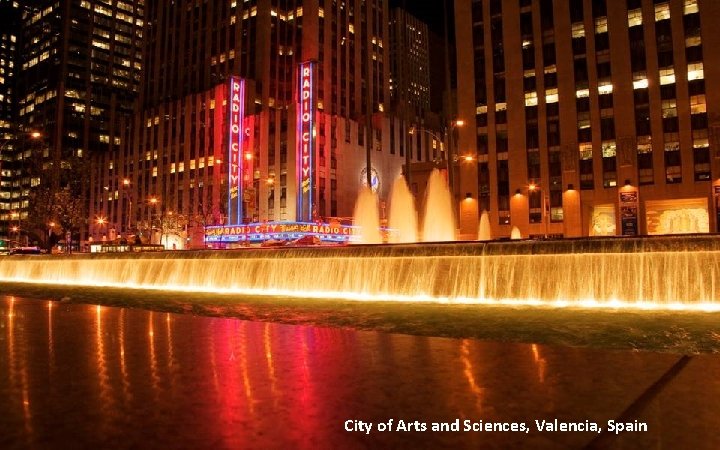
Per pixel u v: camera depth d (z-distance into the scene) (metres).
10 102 168.12
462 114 69.31
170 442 2.43
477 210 67.12
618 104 61.38
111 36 153.50
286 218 89.69
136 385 3.40
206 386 3.36
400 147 110.94
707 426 2.47
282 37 106.69
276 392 3.20
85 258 31.06
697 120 57.66
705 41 57.94
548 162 64.31
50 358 4.24
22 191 145.25
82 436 2.51
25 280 35.00
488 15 69.44
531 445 2.30
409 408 2.84
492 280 16.98
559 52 65.00
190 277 24.92
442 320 12.90
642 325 11.76
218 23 111.00
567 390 3.07
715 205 54.91
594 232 62.88
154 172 111.56
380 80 120.12
